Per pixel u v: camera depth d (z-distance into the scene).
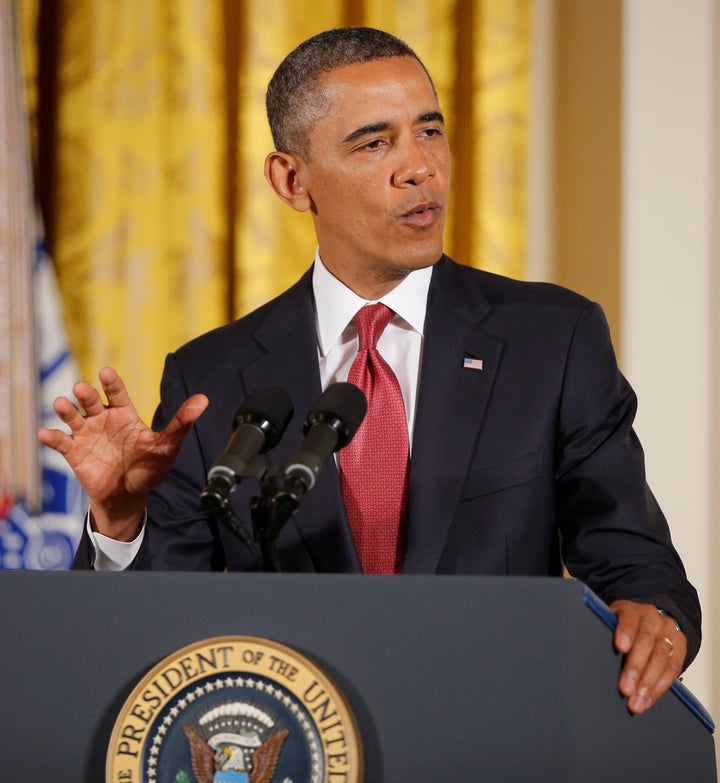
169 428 5.19
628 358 10.80
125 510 5.40
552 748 3.85
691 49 10.91
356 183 6.15
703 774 4.38
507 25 11.20
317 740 3.86
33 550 10.62
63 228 11.02
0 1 10.64
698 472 10.80
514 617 3.92
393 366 6.42
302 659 3.90
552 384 6.17
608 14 11.15
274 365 6.48
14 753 4.09
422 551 5.90
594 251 11.27
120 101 11.05
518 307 6.46
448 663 3.92
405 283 6.44
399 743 3.90
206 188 11.13
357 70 6.21
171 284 11.17
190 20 11.09
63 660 4.11
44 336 10.73
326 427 4.50
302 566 5.98
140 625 4.09
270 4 11.04
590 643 4.03
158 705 3.94
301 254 11.12
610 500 5.91
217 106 11.18
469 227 11.29
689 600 5.36
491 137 11.18
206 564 6.34
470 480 6.03
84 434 5.31
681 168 10.89
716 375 10.84
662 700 4.25
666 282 10.87
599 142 11.23
